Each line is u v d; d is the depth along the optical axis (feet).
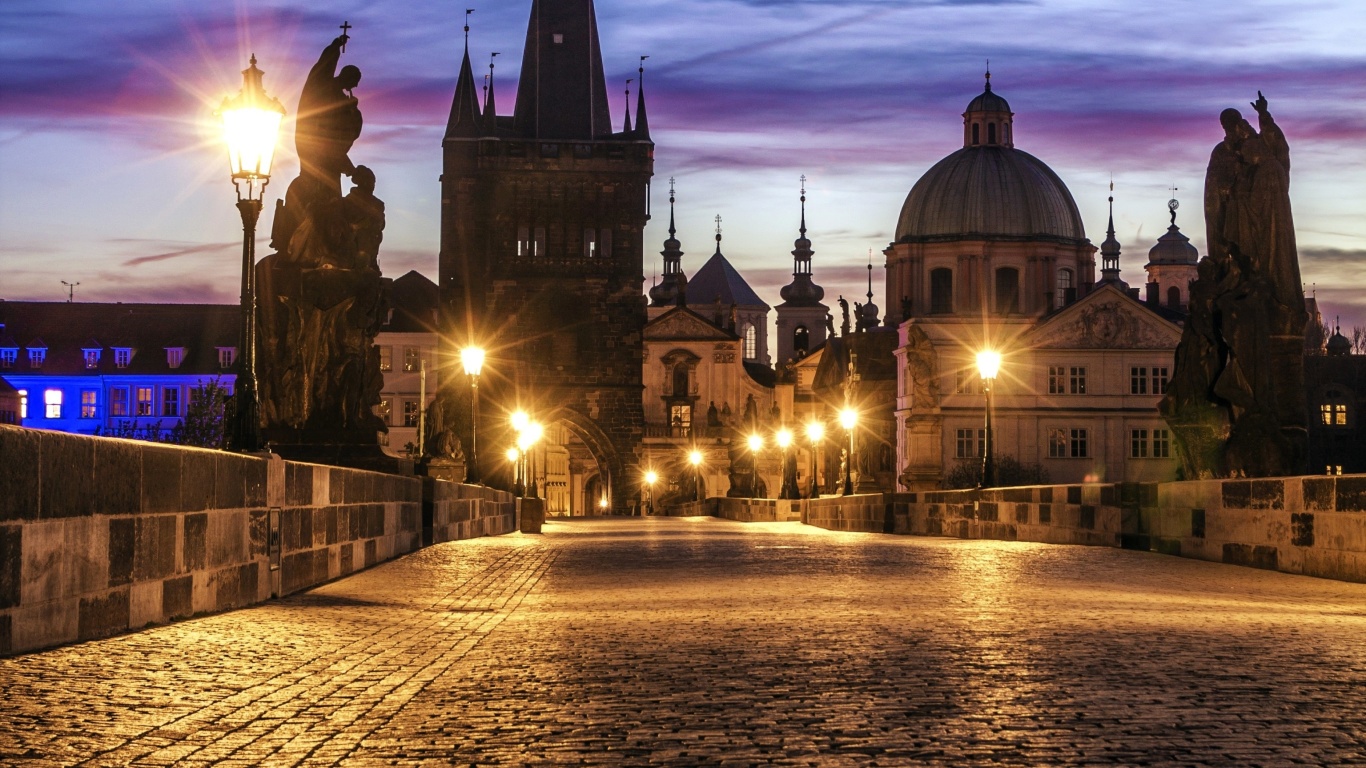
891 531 156.66
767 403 523.70
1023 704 32.60
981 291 515.91
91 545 41.47
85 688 34.24
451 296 469.57
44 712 31.32
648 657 41.57
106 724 30.55
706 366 519.60
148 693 34.37
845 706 32.86
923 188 529.45
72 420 424.46
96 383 424.05
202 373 424.46
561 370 470.39
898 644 43.11
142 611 45.27
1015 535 116.16
